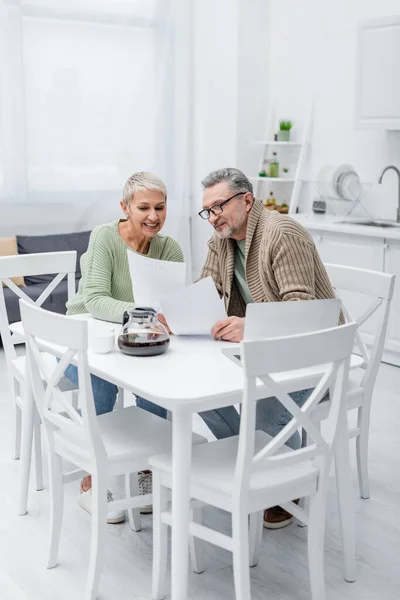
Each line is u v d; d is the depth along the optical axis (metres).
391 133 5.15
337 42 5.47
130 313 2.41
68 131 5.70
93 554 2.26
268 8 5.96
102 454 2.21
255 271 2.62
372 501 2.95
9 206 5.52
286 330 2.22
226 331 2.53
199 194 6.39
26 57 5.45
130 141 5.97
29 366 2.43
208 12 6.02
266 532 2.72
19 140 5.50
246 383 1.92
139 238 2.92
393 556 2.56
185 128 6.16
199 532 2.12
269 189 6.17
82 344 2.11
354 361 2.51
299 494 2.16
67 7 5.55
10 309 4.91
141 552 2.57
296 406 2.04
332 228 4.87
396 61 4.64
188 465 2.07
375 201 5.28
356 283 2.99
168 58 6.02
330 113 5.59
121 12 5.78
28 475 2.81
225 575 2.45
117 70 5.84
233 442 2.37
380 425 3.75
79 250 5.60
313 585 2.23
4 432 3.60
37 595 2.32
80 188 5.81
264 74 6.04
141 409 2.63
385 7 5.12
